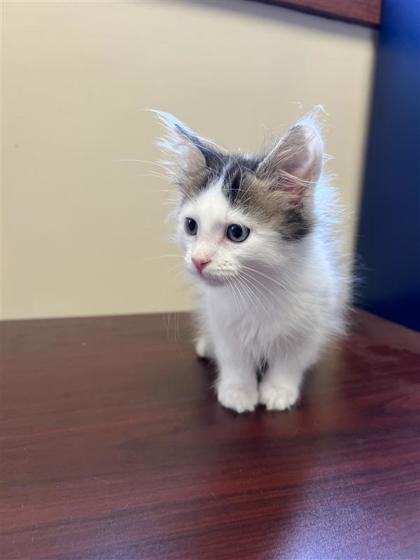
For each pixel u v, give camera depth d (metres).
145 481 0.20
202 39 0.38
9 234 0.37
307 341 0.28
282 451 0.23
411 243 0.41
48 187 0.37
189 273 0.27
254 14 0.39
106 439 0.23
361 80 0.44
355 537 0.18
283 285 0.26
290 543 0.17
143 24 0.36
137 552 0.16
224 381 0.28
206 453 0.23
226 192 0.25
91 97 0.36
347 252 0.43
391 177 0.43
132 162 0.38
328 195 0.28
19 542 0.17
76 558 0.16
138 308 0.42
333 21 0.41
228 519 0.18
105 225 0.39
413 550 0.17
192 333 0.37
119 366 0.32
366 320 0.44
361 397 0.29
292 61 0.41
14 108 0.35
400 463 0.22
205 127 0.39
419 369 0.33
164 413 0.26
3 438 0.23
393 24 0.41
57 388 0.28
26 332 0.37
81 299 0.40
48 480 0.20
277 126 0.41
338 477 0.21
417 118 0.40
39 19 0.34
